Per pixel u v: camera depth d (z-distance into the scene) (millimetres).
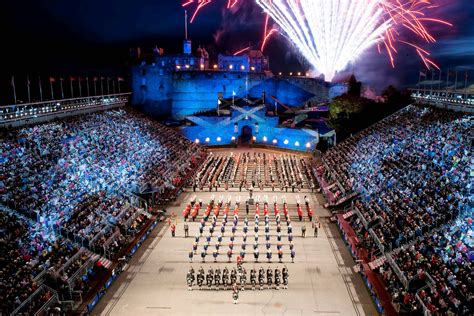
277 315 41781
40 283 42875
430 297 39688
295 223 67188
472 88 143125
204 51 174750
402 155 74562
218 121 129500
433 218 50750
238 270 48656
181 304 43938
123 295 45844
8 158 59719
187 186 86938
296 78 138375
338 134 115188
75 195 59906
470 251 42031
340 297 45344
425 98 100938
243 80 141625
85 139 79625
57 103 97750
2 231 46031
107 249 53469
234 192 83562
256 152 121000
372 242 55094
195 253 56219
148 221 66750
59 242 49656
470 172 55375
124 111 113312
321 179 88375
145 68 144375
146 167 83188
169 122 136000
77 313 41656
